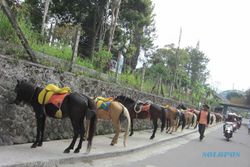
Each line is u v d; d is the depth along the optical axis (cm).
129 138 1602
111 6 3011
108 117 1302
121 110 1288
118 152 1173
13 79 1005
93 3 2977
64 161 916
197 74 9306
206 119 2175
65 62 1342
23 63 1045
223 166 1270
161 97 2711
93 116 1020
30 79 1079
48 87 1001
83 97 1007
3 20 1105
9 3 1227
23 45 1103
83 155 992
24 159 824
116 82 1844
